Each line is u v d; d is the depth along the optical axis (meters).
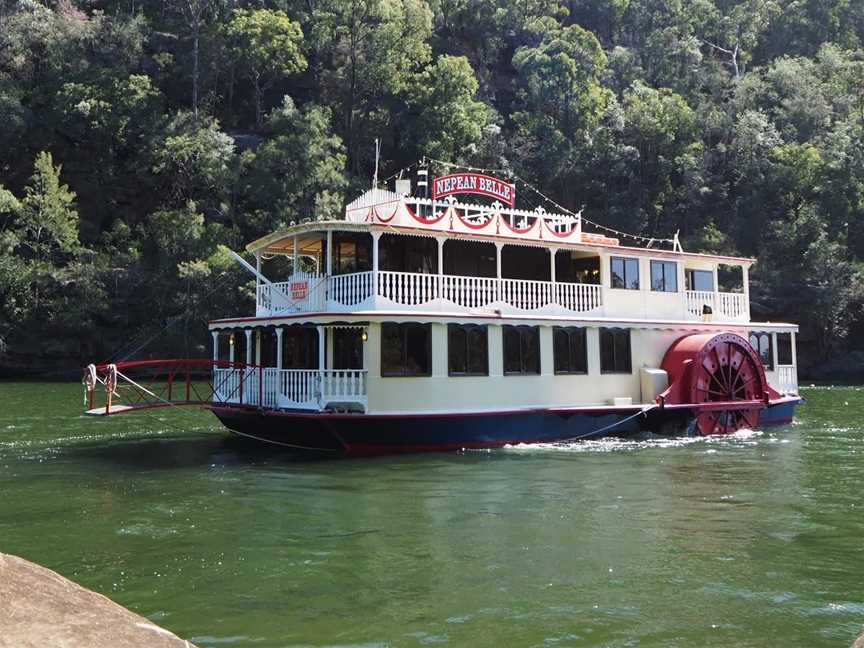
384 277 19.00
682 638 7.50
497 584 9.09
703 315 24.84
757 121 80.19
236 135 74.75
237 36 76.25
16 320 55.25
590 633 7.62
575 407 21.00
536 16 104.12
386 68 79.81
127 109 68.44
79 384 48.50
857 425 25.91
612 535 11.23
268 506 13.13
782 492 14.30
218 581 9.21
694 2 115.12
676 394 22.55
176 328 58.31
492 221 21.00
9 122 63.84
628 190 79.50
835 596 8.67
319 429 18.27
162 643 4.18
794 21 111.38
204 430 24.03
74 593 4.42
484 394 19.83
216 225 63.09
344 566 9.77
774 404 24.81
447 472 16.23
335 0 80.12
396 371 18.80
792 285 62.50
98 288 57.25
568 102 83.44
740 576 9.36
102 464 17.59
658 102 83.00
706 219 78.12
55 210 58.56
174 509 12.95
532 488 14.60
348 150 80.38
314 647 7.30
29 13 73.19
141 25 77.38
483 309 20.31
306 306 20.22
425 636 7.56
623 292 23.00
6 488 14.81
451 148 78.88
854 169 71.62
